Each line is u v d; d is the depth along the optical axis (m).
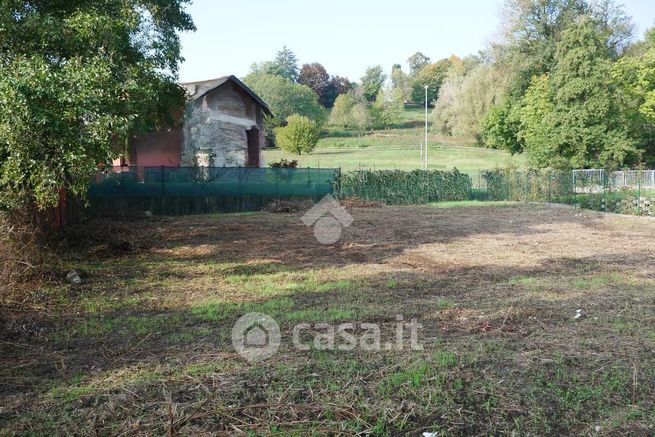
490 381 4.25
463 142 68.88
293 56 110.44
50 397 4.01
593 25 33.41
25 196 7.75
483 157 57.19
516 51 47.06
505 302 6.91
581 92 31.38
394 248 12.06
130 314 6.48
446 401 3.87
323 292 7.61
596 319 6.07
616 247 12.14
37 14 8.92
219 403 3.84
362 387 4.11
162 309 6.72
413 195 27.75
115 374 4.44
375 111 84.62
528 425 3.56
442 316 6.22
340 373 4.40
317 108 77.81
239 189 22.11
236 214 20.75
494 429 3.52
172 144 23.73
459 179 29.48
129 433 3.43
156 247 11.96
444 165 50.34
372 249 11.91
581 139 31.59
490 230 15.63
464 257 10.80
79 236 10.97
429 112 97.00
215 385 4.16
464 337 5.43
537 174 27.83
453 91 70.31
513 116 44.56
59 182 7.53
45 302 6.88
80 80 7.67
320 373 4.40
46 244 9.16
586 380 4.30
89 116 7.82
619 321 6.00
